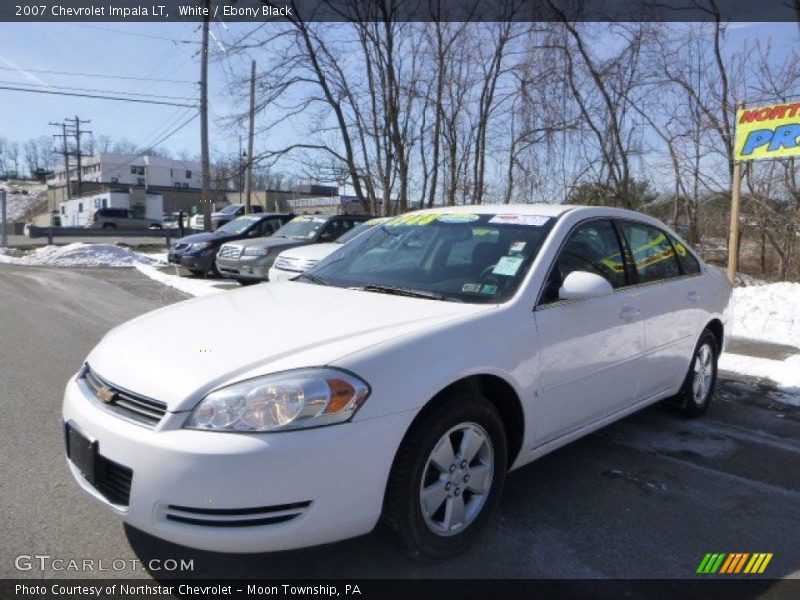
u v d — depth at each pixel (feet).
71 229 118.83
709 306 15.70
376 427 8.05
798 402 17.58
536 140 49.73
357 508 7.99
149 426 7.85
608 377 12.12
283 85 54.75
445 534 9.18
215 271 46.85
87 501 10.77
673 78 42.91
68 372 19.01
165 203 267.59
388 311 10.03
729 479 12.43
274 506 7.52
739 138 30.81
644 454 13.64
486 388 10.29
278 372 7.97
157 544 9.51
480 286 10.98
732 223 31.60
